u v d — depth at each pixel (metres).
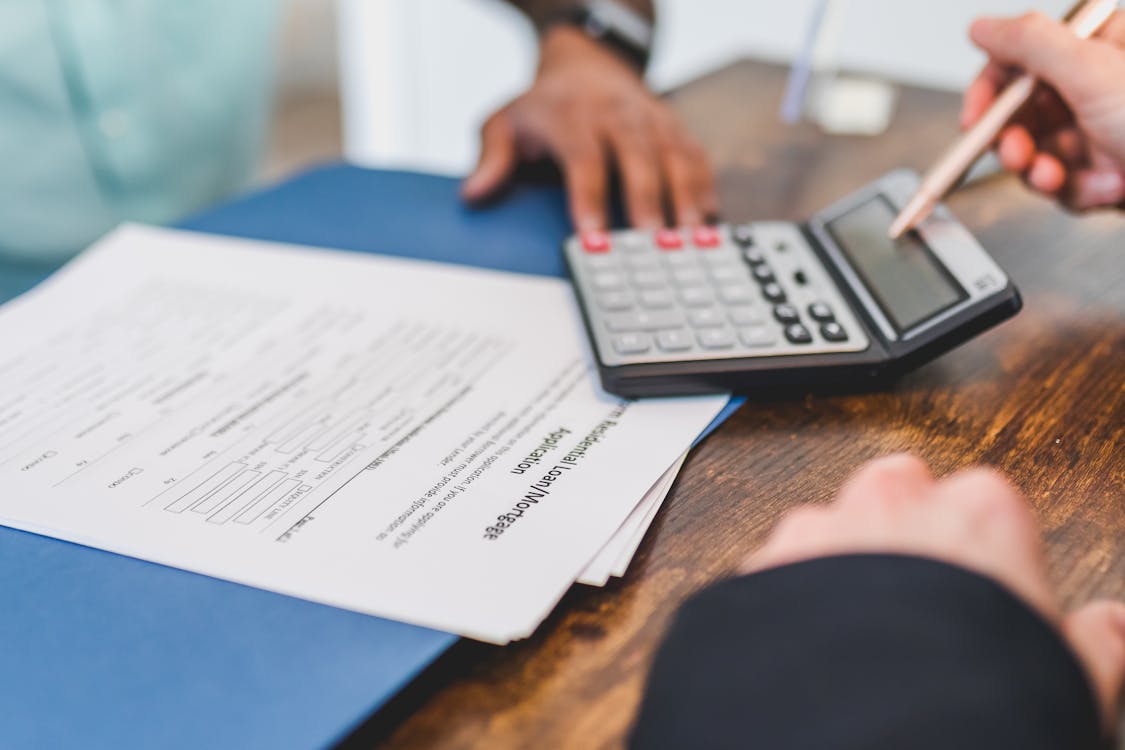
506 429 0.32
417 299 0.42
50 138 0.77
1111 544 0.27
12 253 0.80
